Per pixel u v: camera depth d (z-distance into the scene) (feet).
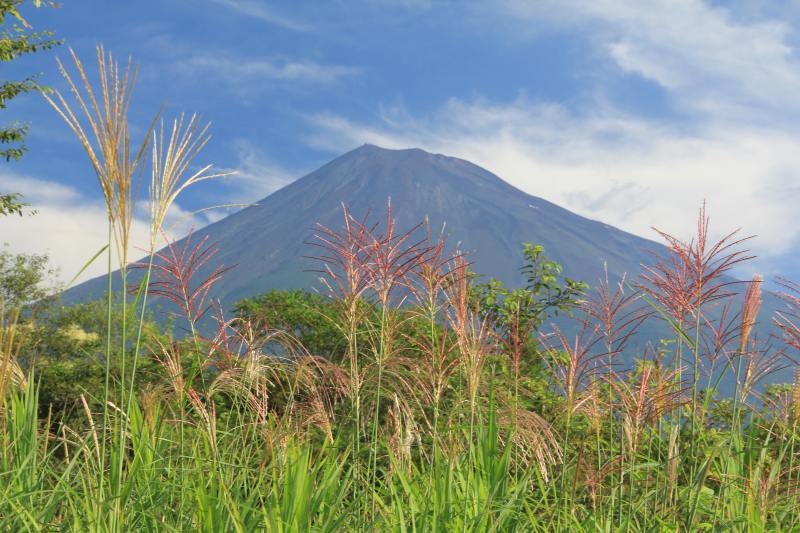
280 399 15.83
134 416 13.17
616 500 14.49
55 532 11.11
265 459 13.00
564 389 14.96
